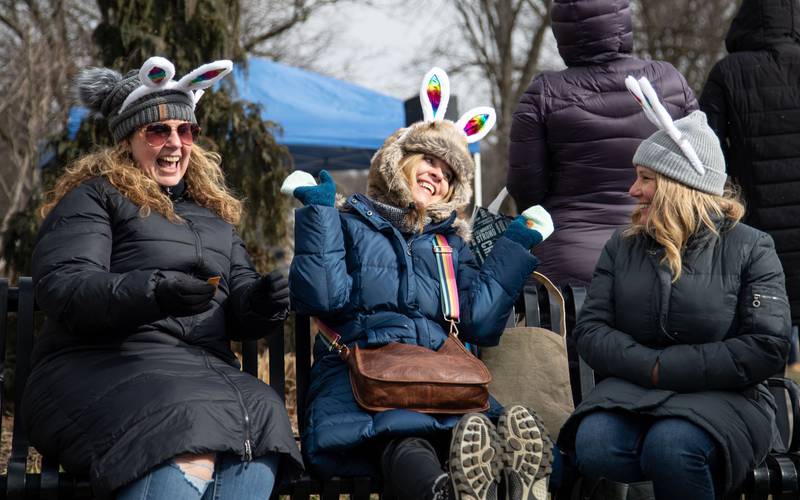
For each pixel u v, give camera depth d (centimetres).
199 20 1323
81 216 627
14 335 1162
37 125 2075
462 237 743
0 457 986
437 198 736
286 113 1998
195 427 545
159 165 673
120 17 1298
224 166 1342
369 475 644
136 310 569
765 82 976
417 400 627
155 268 638
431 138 724
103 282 574
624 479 638
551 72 879
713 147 664
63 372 595
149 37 1288
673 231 646
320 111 2034
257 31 3800
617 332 662
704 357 625
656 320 650
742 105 980
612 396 641
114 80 685
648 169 671
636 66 868
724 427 607
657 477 610
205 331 646
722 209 666
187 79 669
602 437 629
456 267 720
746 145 980
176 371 588
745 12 997
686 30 4184
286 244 1405
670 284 647
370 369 631
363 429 620
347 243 698
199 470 550
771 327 625
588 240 858
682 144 653
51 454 589
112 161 660
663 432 609
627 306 663
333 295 658
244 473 575
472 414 580
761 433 628
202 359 621
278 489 635
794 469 660
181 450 536
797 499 669
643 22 4291
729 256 645
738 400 630
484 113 805
